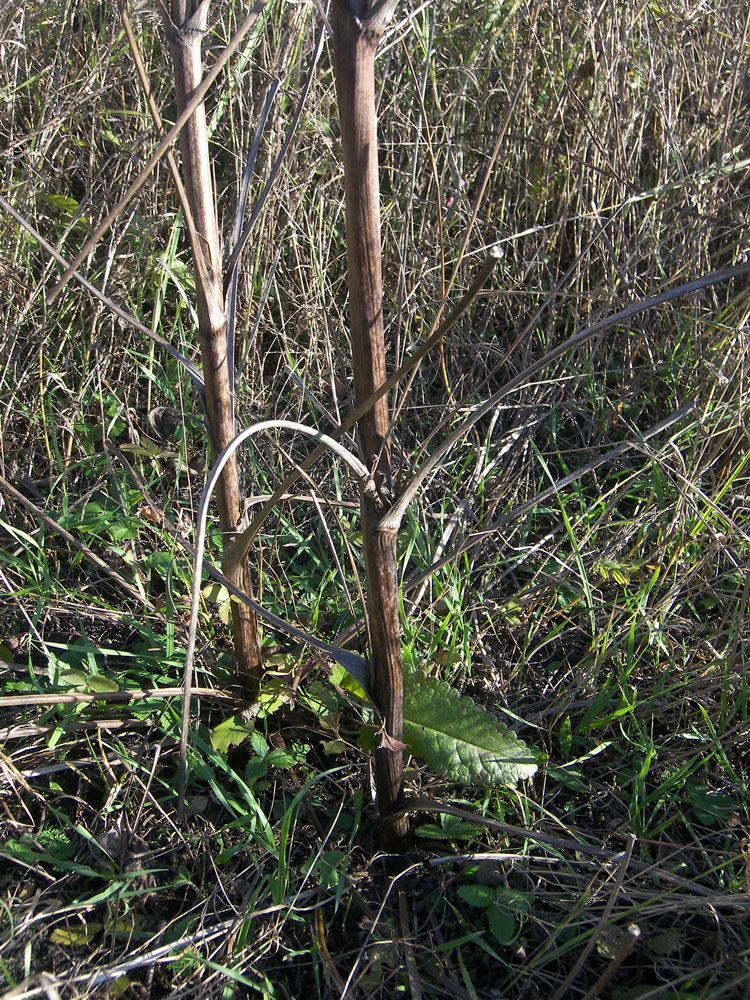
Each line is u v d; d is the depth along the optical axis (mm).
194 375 942
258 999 896
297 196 1420
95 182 1442
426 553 1283
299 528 1377
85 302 1457
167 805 1031
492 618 1274
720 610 1291
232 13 1372
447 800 1049
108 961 913
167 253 1380
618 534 1338
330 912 961
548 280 1645
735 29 1587
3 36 1369
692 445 1450
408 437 1503
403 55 1499
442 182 1463
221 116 1511
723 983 887
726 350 1441
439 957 932
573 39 1559
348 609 1229
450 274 1540
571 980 842
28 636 1181
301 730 1109
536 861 999
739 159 1649
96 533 1285
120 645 1216
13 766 1025
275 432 1376
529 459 1470
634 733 1146
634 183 1496
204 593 1196
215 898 963
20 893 960
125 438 1455
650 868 948
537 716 1161
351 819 1038
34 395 1438
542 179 1595
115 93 1529
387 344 1509
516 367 1579
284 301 1553
